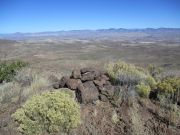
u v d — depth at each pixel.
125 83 8.63
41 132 6.11
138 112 7.02
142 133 6.18
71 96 7.61
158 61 63.28
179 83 7.91
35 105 6.26
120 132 6.38
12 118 6.94
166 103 7.39
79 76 8.50
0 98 8.57
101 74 9.07
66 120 6.15
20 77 11.43
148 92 7.76
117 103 7.41
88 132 6.39
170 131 6.35
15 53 79.75
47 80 10.52
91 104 7.50
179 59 70.94
